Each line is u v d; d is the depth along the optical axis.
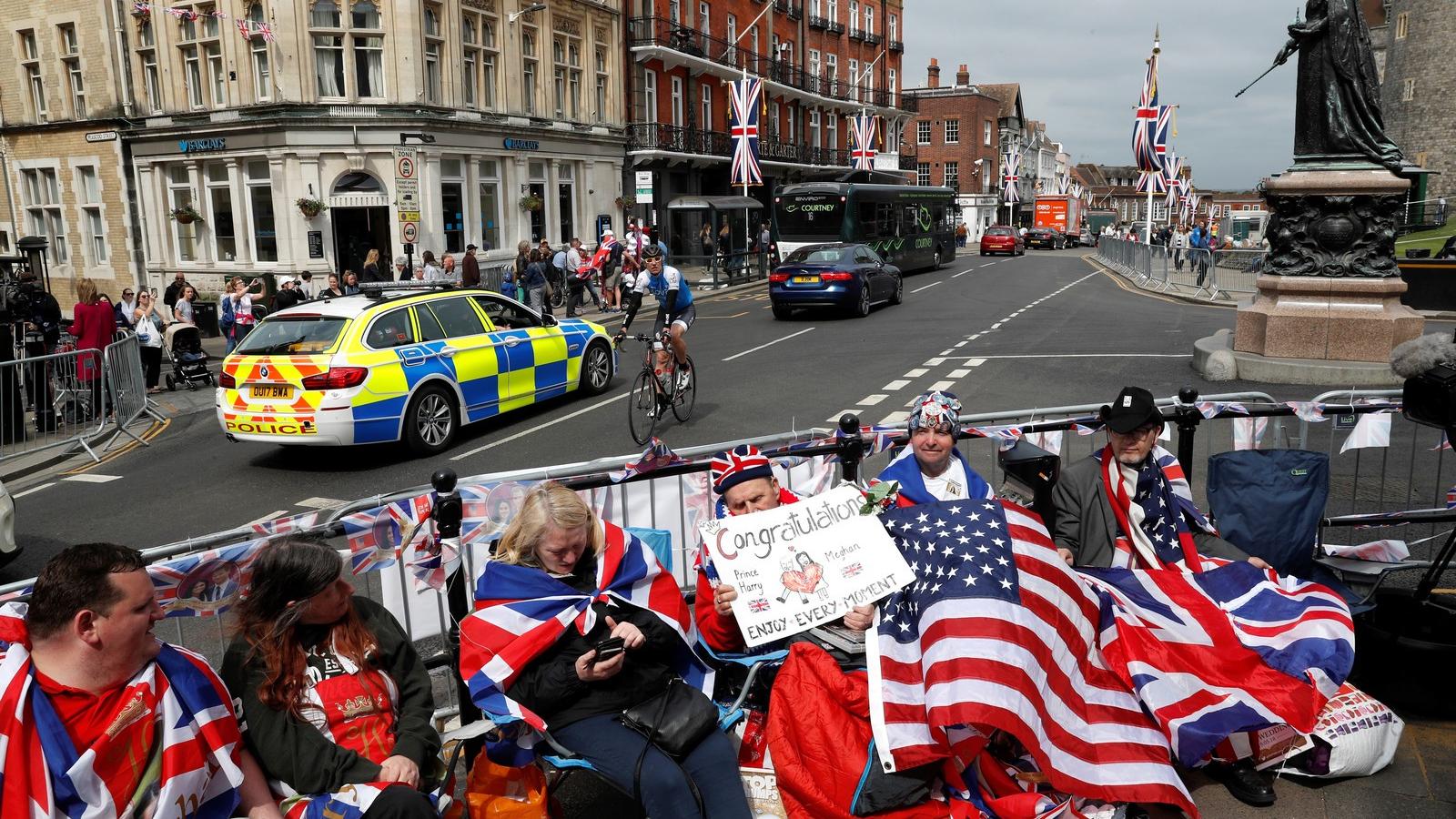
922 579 3.42
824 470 4.69
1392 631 4.30
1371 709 3.69
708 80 41.22
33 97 29.94
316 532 3.58
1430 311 19.00
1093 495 4.10
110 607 2.53
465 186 27.31
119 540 7.62
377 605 3.36
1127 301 24.55
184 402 14.57
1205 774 3.71
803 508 3.57
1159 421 4.04
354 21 24.89
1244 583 4.02
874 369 14.22
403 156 20.81
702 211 32.62
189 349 16.09
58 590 2.50
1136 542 4.09
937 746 3.14
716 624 3.70
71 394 11.05
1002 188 78.00
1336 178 11.41
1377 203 11.45
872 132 42.53
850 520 3.54
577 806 3.64
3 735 2.45
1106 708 3.47
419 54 25.44
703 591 3.76
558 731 3.28
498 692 3.24
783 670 3.48
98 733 2.55
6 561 6.42
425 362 9.88
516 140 28.88
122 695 2.59
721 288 31.25
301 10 24.45
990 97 84.19
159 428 12.48
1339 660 3.66
